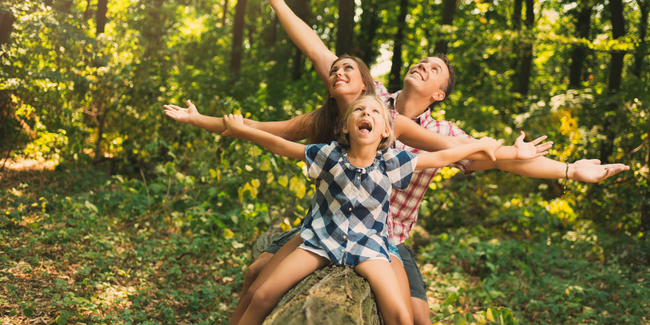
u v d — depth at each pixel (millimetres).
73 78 7652
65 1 7801
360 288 1768
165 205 5867
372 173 1977
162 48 9609
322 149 2002
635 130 8352
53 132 7828
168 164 5832
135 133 7961
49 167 8281
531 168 2250
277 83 15898
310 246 1931
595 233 7551
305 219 2057
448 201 7875
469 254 5672
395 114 2287
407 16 17547
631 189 7477
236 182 5578
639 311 4418
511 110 12555
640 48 8742
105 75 8047
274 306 1867
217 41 20969
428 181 2432
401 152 2061
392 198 2451
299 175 4078
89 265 4184
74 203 5387
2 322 2953
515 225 7676
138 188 6539
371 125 1915
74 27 7223
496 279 5043
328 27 22266
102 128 8680
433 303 4609
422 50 18094
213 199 6520
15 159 8070
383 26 17094
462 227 7949
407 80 2428
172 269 4273
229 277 4719
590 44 9062
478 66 16250
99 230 5066
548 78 16734
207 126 2273
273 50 22391
